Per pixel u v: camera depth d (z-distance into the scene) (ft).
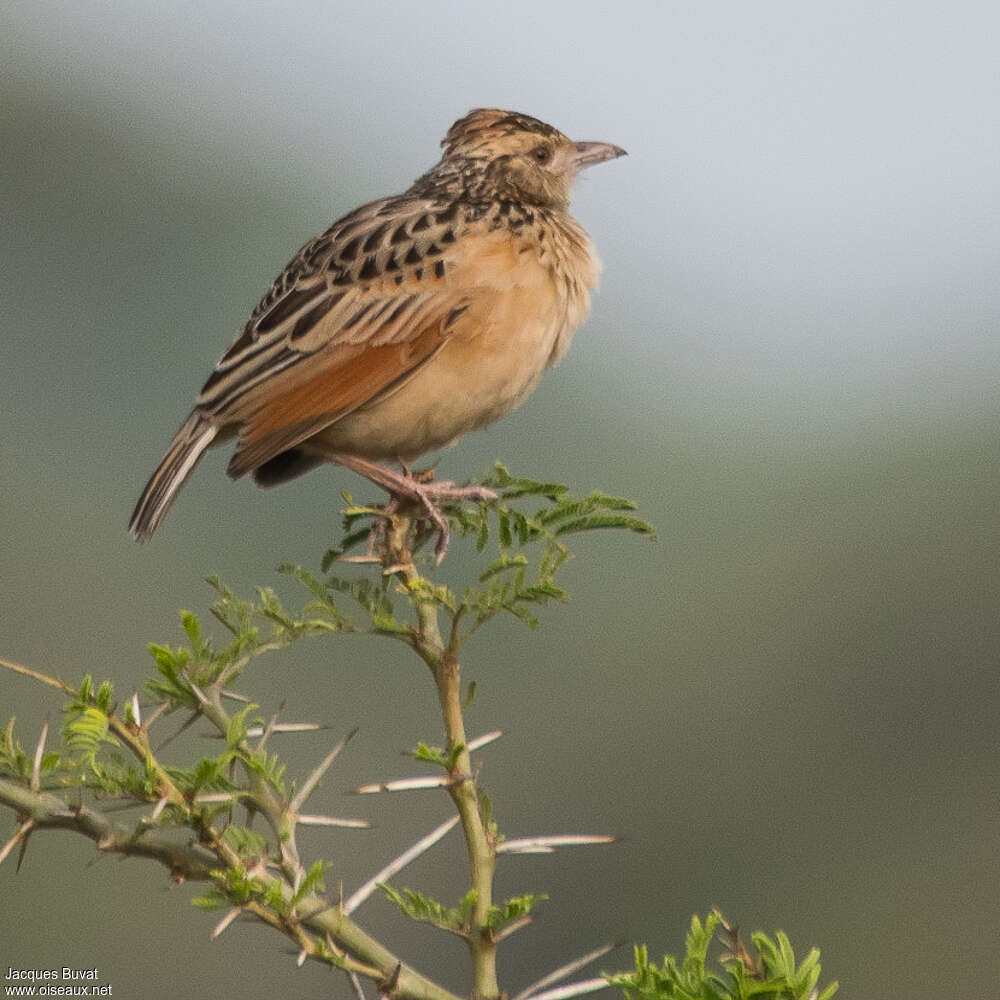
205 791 15.57
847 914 52.54
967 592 60.03
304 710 49.65
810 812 55.57
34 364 69.26
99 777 15.14
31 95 71.97
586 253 28.94
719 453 67.67
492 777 54.08
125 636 55.11
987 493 63.31
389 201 30.07
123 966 44.01
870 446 65.36
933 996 50.93
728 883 53.16
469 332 27.30
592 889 50.75
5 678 52.06
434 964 44.86
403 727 50.37
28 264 71.20
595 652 57.47
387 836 46.62
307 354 27.27
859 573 61.05
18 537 58.75
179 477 27.48
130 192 73.26
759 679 57.72
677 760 55.83
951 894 53.88
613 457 67.41
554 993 15.52
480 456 66.44
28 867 44.86
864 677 58.65
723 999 13.75
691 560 61.62
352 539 21.08
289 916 15.14
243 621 16.61
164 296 72.02
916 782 56.85
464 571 51.55
